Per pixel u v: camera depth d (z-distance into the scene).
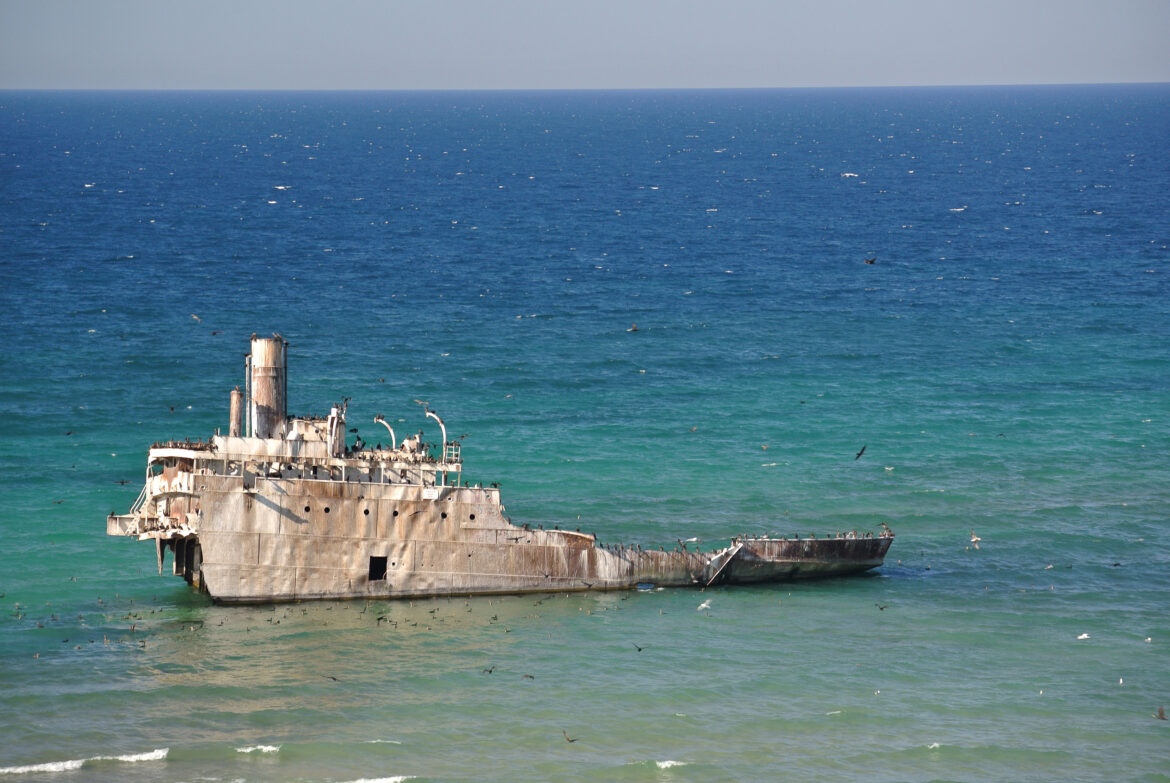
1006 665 97.44
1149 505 134.75
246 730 85.25
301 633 99.38
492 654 97.19
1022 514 132.00
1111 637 102.62
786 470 145.38
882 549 115.56
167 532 103.44
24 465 140.25
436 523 105.31
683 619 104.81
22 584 108.06
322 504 103.44
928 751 84.44
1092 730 87.69
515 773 81.00
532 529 107.31
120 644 96.75
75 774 79.25
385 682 92.38
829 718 88.69
